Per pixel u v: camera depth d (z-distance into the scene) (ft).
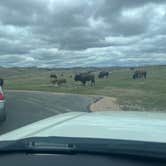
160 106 90.43
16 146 9.77
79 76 235.20
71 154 9.32
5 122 51.49
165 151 8.87
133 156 8.90
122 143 9.29
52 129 11.05
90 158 9.08
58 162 9.11
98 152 9.18
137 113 14.32
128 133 10.11
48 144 9.57
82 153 9.25
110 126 11.06
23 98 119.44
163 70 438.81
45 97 127.44
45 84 279.08
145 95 132.87
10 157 9.57
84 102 102.47
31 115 63.36
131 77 330.95
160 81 253.44
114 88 191.72
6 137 11.10
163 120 12.17
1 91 46.98
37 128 11.89
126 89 180.75
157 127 10.91
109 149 9.15
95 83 253.03
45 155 9.43
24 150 9.67
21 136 10.78
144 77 296.92
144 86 201.87
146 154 8.84
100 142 9.44
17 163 9.31
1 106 46.47
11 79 474.90
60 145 9.50
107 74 331.98
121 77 338.54
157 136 9.83
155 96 126.11
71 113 15.44
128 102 102.42
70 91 177.78
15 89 213.05
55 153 9.44
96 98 122.42
